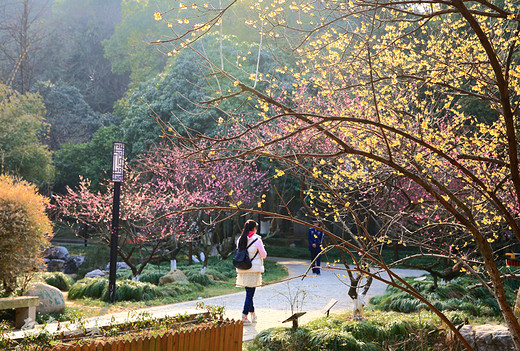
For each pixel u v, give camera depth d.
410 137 3.27
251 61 23.02
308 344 7.23
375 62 5.03
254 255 8.77
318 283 14.63
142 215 14.66
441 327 7.70
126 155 25.88
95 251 20.27
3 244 9.44
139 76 45.75
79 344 4.58
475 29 3.27
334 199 5.52
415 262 18.95
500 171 5.03
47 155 26.58
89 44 56.88
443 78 5.09
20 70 42.62
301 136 4.89
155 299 11.86
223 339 5.57
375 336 7.57
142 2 47.03
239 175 17.67
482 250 3.41
